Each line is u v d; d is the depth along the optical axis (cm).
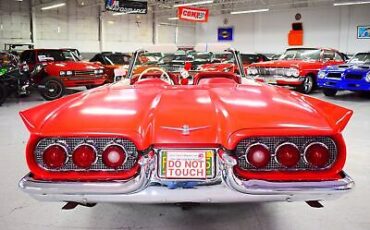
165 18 2209
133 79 271
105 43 1975
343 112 152
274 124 142
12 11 1622
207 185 140
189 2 1866
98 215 208
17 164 309
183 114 149
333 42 1767
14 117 564
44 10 1720
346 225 196
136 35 2114
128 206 220
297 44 1886
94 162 144
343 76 727
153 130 142
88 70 820
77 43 1866
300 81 811
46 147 143
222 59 458
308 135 140
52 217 207
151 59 329
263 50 2048
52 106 167
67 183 140
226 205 219
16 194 241
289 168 144
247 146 143
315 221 200
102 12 1931
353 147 361
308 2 1825
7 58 866
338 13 1731
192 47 320
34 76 777
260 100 168
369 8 1625
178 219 202
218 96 175
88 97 179
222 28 2239
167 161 140
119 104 164
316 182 139
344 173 145
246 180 138
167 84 224
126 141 144
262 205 220
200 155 140
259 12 2038
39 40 1722
